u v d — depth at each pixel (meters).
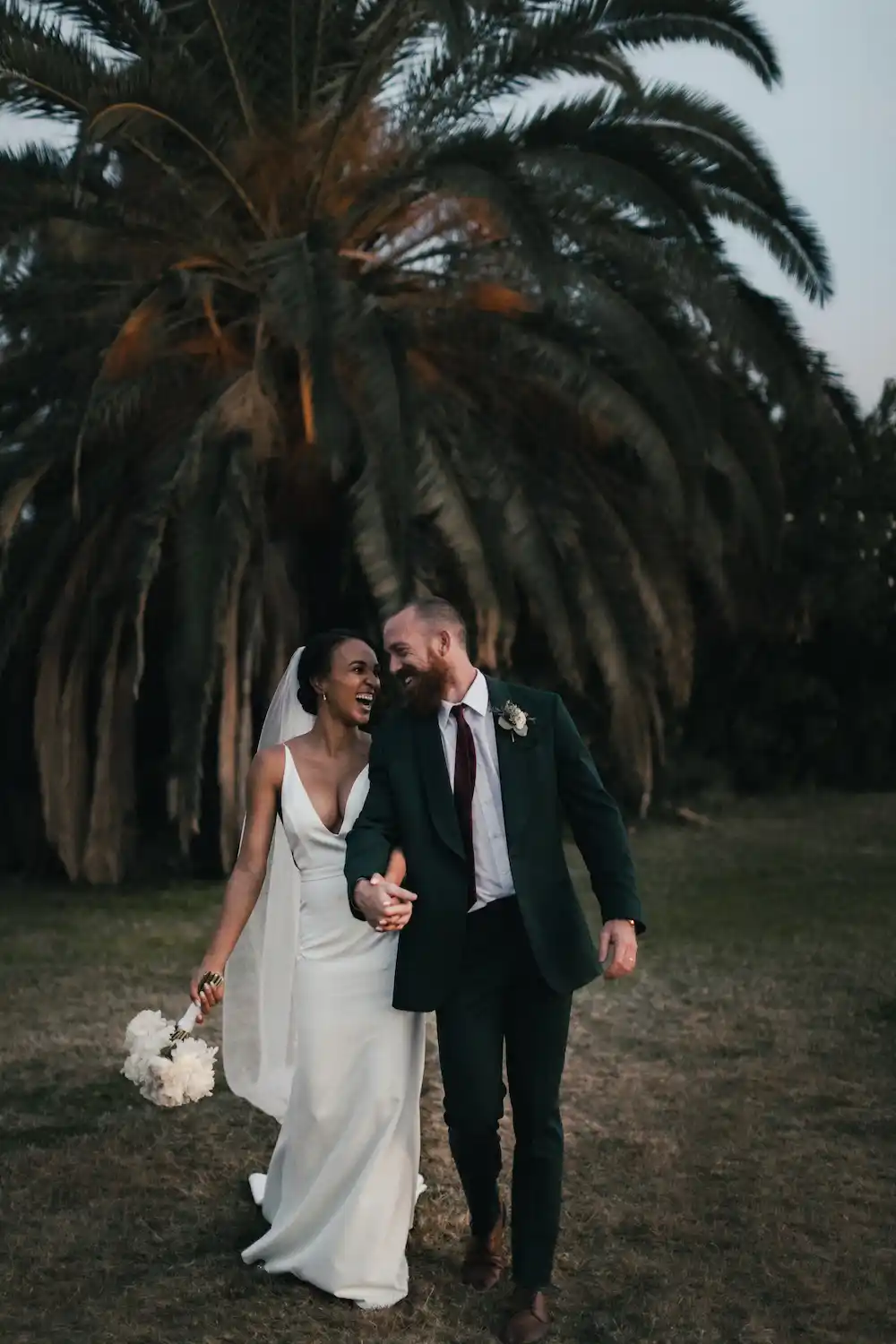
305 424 10.53
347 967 3.43
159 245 10.66
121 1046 5.75
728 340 10.55
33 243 9.88
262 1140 4.51
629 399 10.11
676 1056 5.43
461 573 9.88
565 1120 4.65
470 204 10.02
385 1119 3.35
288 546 11.30
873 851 11.41
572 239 10.29
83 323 10.44
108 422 9.71
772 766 17.09
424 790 3.23
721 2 10.33
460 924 3.18
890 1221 3.78
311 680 3.64
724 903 8.93
